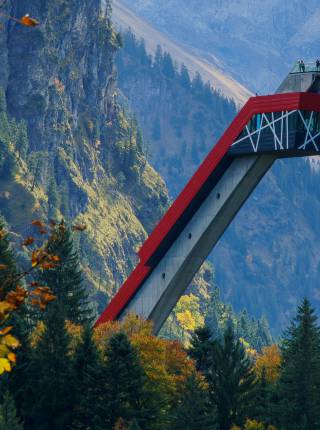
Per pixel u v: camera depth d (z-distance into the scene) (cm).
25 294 5506
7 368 5253
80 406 19588
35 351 19838
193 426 18900
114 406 18912
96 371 19150
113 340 19375
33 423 19775
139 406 19225
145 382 19725
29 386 19825
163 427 19025
